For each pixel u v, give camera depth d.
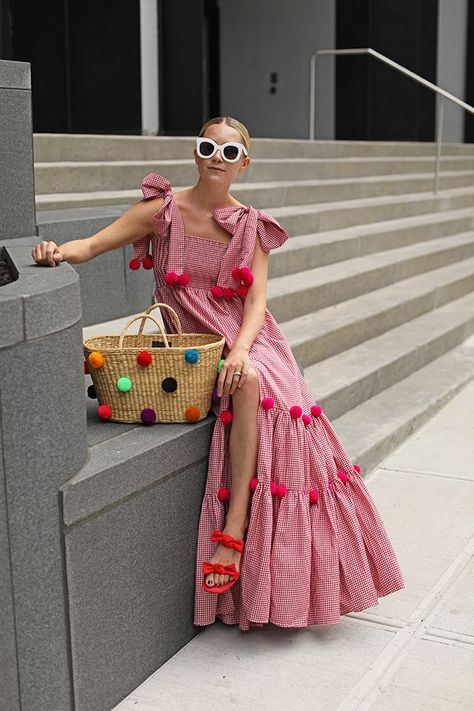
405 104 16.31
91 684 2.91
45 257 3.21
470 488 4.88
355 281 7.32
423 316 7.73
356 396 5.73
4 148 4.38
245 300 3.52
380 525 3.50
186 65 11.62
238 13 17.42
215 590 3.27
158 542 3.18
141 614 3.12
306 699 3.08
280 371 3.50
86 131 10.78
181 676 3.21
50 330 2.66
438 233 10.01
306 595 3.34
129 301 5.37
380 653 3.36
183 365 3.23
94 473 2.83
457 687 3.15
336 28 16.27
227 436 3.40
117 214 5.36
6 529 2.57
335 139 16.52
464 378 6.58
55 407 2.70
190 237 3.49
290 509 3.34
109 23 10.69
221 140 3.41
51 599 2.74
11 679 2.64
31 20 10.35
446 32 17.70
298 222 7.99
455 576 3.93
